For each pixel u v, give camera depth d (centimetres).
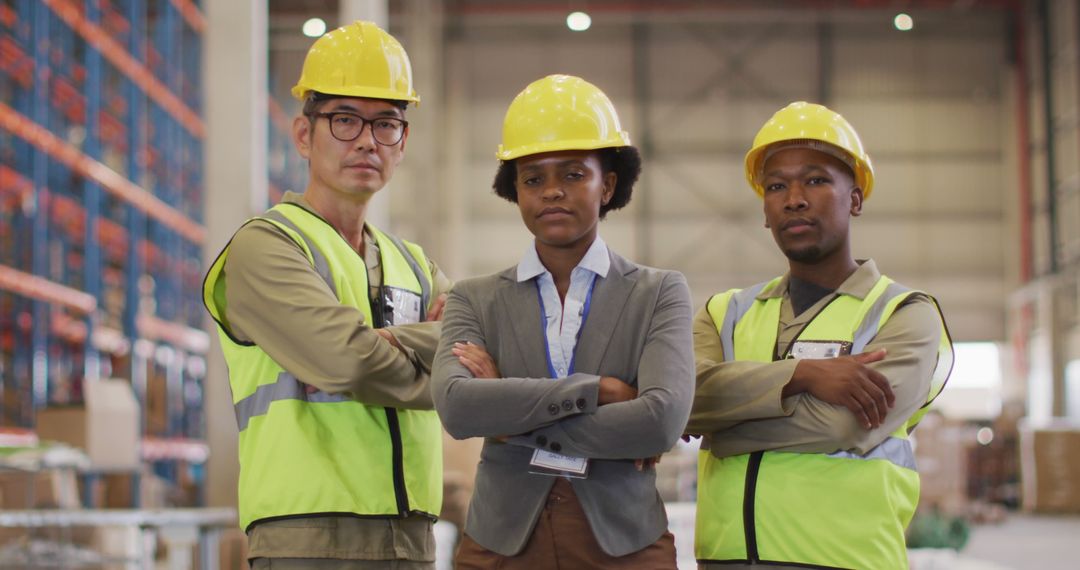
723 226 2400
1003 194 2395
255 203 712
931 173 2403
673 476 1034
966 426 1991
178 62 1491
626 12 2380
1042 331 2178
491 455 254
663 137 2417
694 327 304
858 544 266
